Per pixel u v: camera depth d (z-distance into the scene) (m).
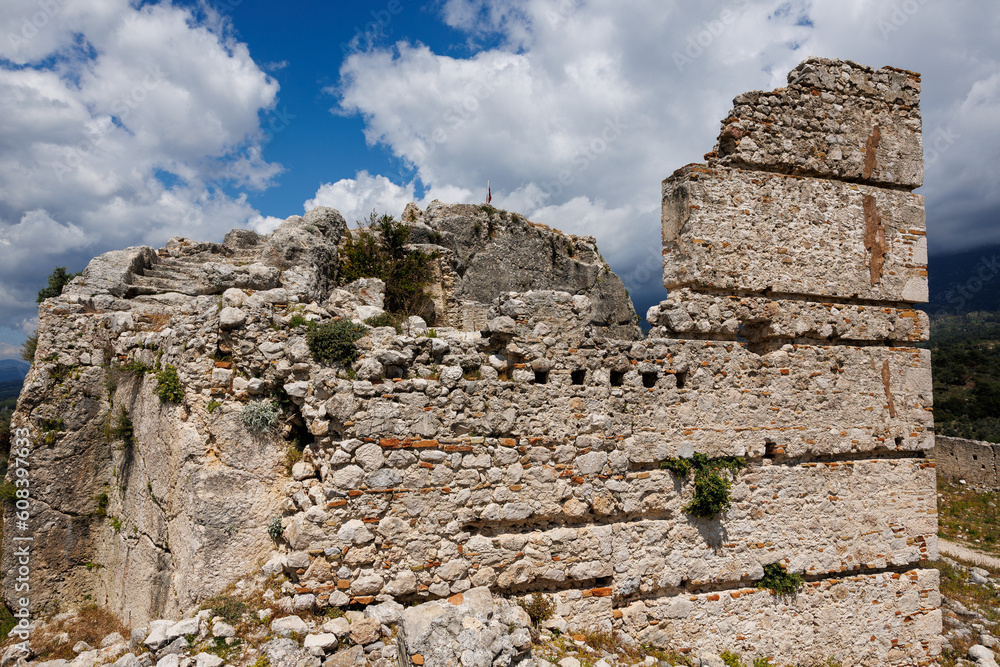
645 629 8.79
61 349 11.23
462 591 7.77
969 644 11.90
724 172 9.83
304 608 7.04
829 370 10.36
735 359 9.70
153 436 9.15
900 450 10.83
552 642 7.77
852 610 10.15
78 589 10.85
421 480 7.70
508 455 8.15
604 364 8.85
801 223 10.31
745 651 9.40
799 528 9.91
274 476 8.13
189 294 12.96
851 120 10.83
